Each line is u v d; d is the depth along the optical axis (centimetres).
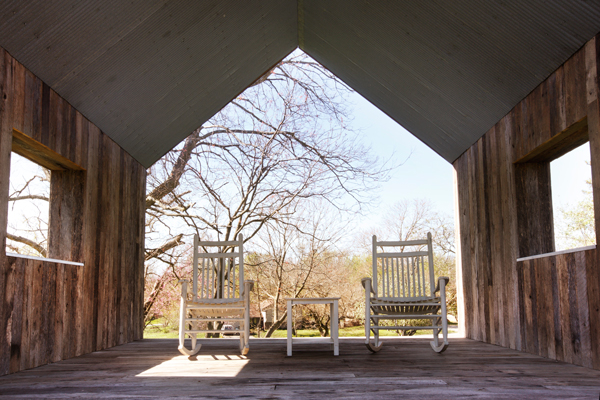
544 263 329
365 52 449
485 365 289
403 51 402
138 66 365
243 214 911
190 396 204
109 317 419
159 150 526
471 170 486
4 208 265
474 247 475
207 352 364
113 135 432
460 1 306
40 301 305
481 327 450
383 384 228
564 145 330
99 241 402
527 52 310
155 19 329
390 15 367
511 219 383
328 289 942
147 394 209
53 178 380
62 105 340
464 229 510
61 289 334
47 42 283
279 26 466
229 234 903
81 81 338
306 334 973
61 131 338
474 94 396
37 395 209
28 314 289
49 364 310
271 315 967
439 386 222
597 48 260
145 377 254
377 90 512
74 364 308
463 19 321
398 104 507
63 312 336
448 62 377
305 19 473
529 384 227
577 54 281
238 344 421
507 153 391
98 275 398
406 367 282
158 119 462
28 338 289
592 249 269
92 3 277
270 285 948
